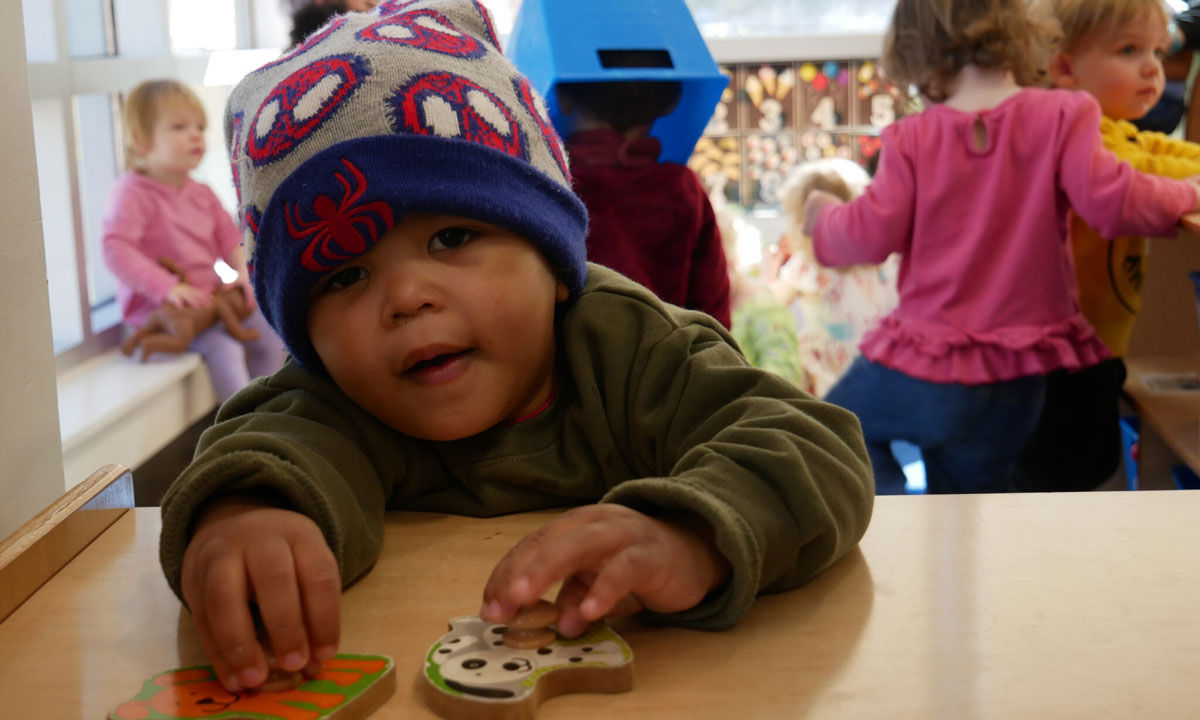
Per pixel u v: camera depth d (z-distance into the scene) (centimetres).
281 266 59
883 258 199
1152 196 174
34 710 43
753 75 257
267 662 43
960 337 185
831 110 256
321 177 57
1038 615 48
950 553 55
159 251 237
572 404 67
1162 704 41
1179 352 218
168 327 231
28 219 63
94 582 56
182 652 48
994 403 184
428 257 59
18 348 62
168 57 266
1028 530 58
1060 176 181
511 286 60
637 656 46
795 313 234
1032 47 186
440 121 59
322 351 61
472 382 59
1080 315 187
